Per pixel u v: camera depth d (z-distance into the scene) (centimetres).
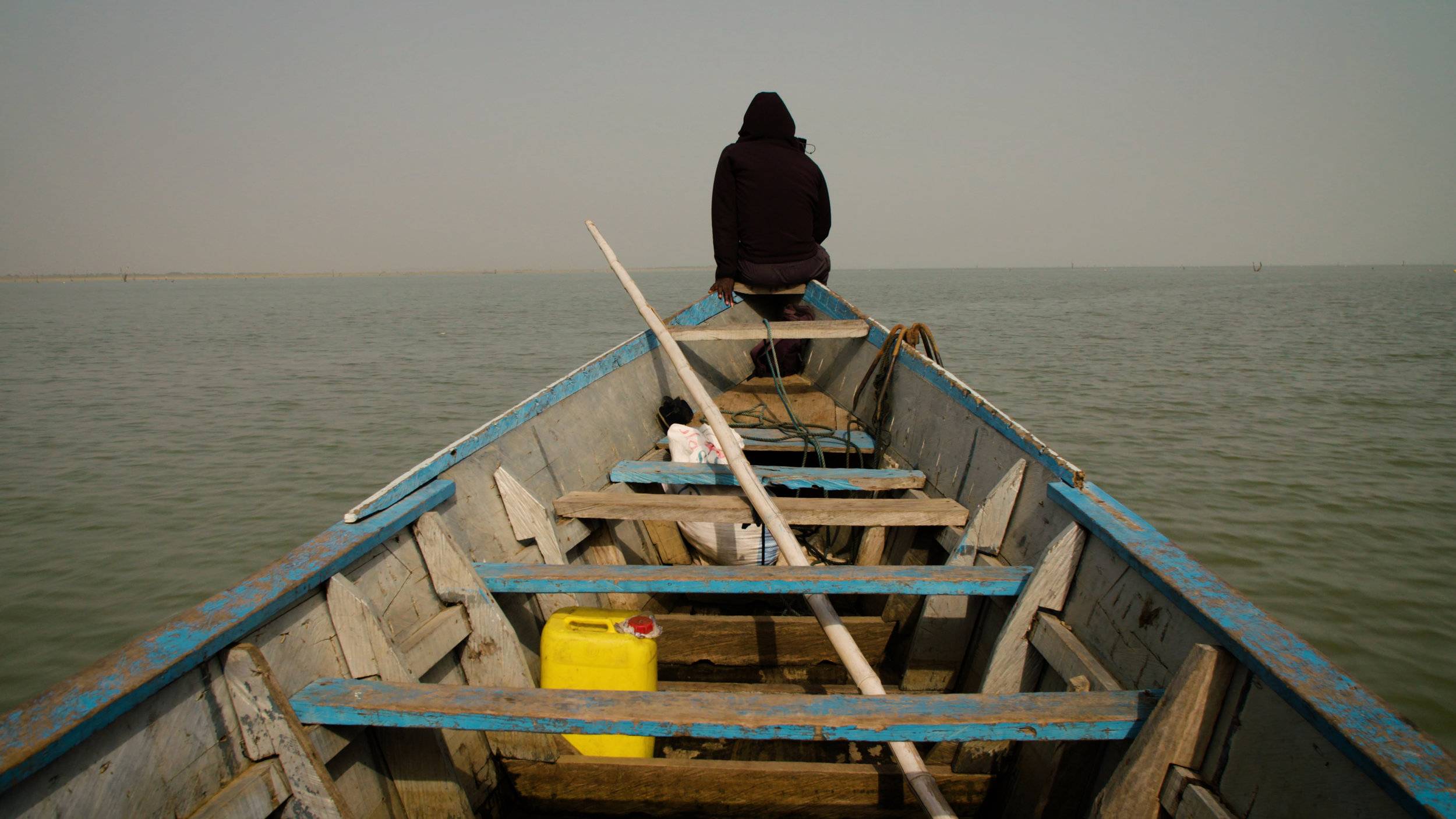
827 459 469
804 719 183
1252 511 848
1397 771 126
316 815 181
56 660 604
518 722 185
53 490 967
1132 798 173
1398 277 16075
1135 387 1620
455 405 1478
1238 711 167
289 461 1091
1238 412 1358
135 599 690
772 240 532
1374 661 576
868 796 243
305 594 200
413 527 260
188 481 1005
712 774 246
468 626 258
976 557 294
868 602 388
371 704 189
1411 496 893
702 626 322
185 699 168
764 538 390
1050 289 9144
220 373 1959
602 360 434
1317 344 2503
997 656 244
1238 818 158
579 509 329
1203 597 184
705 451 423
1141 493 905
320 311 5291
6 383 1822
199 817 163
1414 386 1647
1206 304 5269
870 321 468
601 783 251
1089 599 232
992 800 245
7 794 131
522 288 13438
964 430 354
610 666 271
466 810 224
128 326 3906
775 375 450
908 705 188
